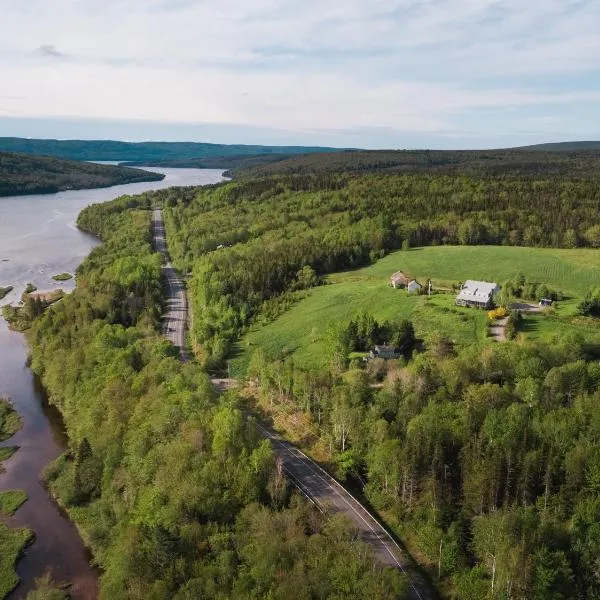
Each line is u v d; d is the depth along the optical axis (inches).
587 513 2536.9
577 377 3356.3
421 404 3454.7
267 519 2866.6
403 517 3024.1
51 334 6048.2
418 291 6058.1
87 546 3516.2
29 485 4094.5
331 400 3860.7
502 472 2787.9
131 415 4065.0
